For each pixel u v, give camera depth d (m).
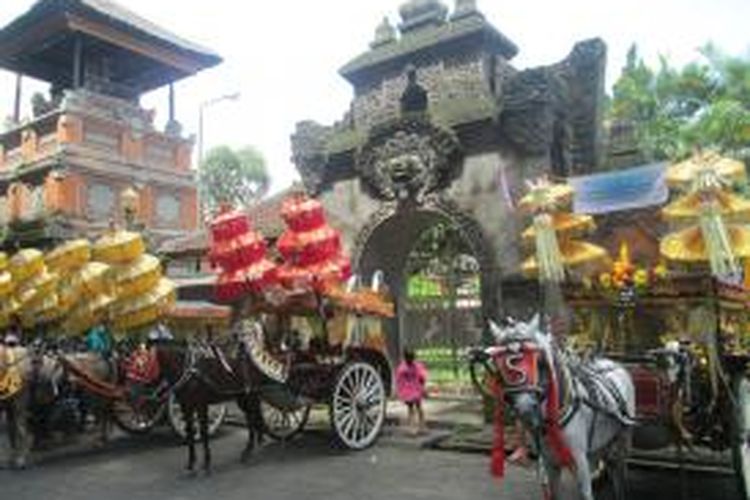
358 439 12.08
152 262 12.20
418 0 16.30
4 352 11.44
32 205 26.92
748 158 24.31
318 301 11.93
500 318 13.62
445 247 17.20
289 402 11.91
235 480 10.23
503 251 13.91
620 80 30.89
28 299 13.48
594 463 8.07
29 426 12.33
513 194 13.95
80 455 12.15
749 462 7.76
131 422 13.55
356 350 12.87
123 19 27.47
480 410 14.87
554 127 14.39
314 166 16.91
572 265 9.25
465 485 9.52
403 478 10.01
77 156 26.05
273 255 14.89
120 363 12.19
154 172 28.39
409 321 17.41
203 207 44.72
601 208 11.80
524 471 10.16
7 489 9.91
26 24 27.53
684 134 26.80
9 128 29.02
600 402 7.19
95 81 28.69
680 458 8.21
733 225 7.95
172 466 11.21
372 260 15.73
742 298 8.84
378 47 16.64
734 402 7.84
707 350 8.02
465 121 14.56
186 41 29.97
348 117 16.91
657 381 8.06
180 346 11.06
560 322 9.66
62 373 11.89
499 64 15.48
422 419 13.14
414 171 14.96
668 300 8.20
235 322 11.81
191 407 10.72
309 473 10.51
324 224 12.16
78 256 12.50
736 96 28.91
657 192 11.40
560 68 15.20
